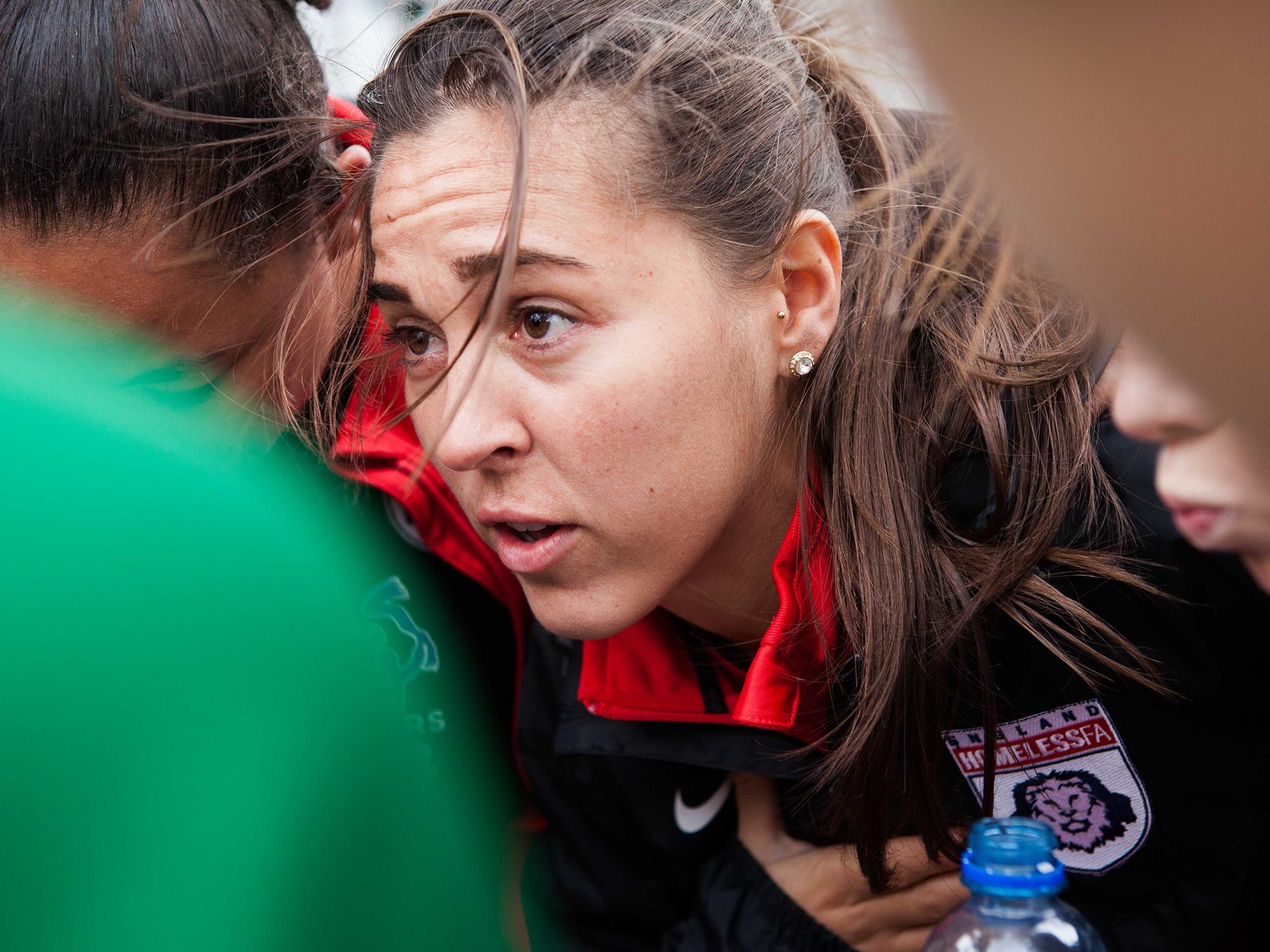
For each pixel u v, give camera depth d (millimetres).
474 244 732
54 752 321
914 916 1020
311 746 370
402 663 1174
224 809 344
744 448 822
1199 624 864
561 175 734
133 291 917
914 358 943
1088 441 899
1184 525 727
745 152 797
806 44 994
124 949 327
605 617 815
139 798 330
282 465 1034
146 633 333
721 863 1112
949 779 967
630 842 1180
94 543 332
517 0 791
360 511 1158
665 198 753
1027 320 958
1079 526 907
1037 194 311
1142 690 897
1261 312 292
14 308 845
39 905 321
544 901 1238
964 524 927
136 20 908
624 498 771
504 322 757
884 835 935
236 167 941
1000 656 926
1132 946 957
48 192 886
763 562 954
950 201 976
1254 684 875
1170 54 263
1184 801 914
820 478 916
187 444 369
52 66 881
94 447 345
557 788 1202
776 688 926
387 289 784
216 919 342
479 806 1221
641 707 1024
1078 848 952
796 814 1083
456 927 434
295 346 1025
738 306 798
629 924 1198
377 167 812
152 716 333
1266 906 953
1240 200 274
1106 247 304
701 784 1140
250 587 357
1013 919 747
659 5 802
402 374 985
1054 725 929
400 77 811
